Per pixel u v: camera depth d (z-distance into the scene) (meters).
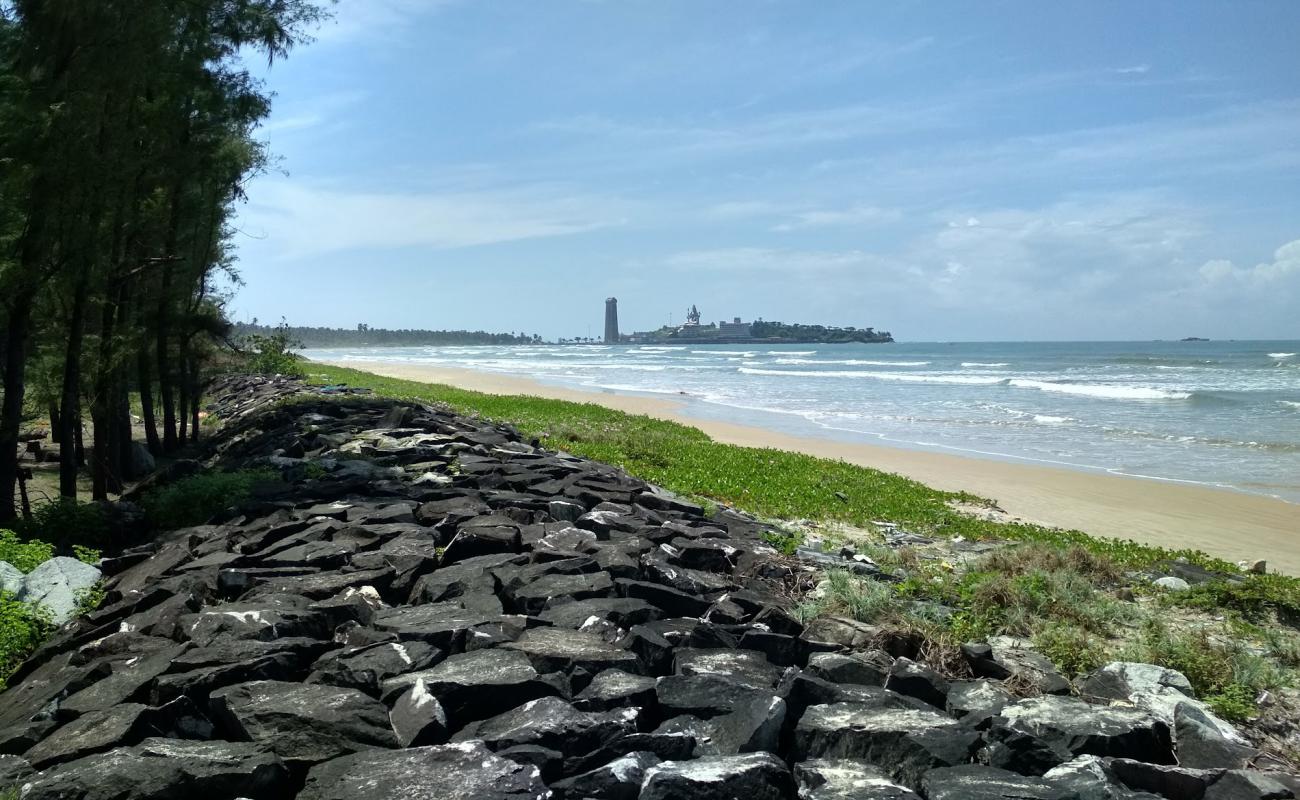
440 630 6.03
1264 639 8.05
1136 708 5.63
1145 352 125.00
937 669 6.24
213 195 18.86
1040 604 8.20
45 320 14.16
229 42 16.59
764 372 72.69
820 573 8.92
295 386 34.03
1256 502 17.20
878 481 17.59
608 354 153.00
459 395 36.91
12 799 4.17
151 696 5.20
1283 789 4.29
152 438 20.77
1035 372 66.06
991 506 16.22
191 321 19.31
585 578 7.43
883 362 91.88
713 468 17.80
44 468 18.50
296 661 5.66
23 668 6.55
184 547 8.91
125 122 14.06
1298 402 37.50
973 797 4.04
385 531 9.04
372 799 3.91
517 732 4.54
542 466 13.80
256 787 4.12
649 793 4.02
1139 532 14.58
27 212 12.30
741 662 5.77
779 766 4.29
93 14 12.31
